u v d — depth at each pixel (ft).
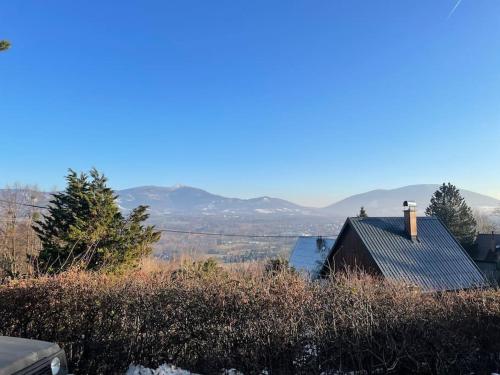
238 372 21.33
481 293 25.34
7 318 23.09
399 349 22.70
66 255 41.27
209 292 22.62
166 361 21.70
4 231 76.48
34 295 23.02
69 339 22.34
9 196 88.07
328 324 22.22
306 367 21.59
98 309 22.38
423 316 23.07
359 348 22.22
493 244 159.22
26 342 13.92
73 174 47.06
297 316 22.13
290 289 23.26
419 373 22.80
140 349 21.80
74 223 43.88
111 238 44.45
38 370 12.80
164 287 23.20
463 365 23.08
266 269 29.14
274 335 21.66
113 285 23.47
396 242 74.23
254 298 22.24
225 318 21.80
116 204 48.14
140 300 22.29
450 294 25.23
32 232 77.25
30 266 37.50
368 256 71.41
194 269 32.60
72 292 22.82
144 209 49.49
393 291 24.84
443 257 72.08
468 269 69.92
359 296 23.77
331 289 24.21
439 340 22.79
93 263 42.04
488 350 23.40
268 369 21.42
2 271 40.32
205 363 21.42
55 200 46.65
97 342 22.04
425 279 66.44
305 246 118.83
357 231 75.15
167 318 21.93
